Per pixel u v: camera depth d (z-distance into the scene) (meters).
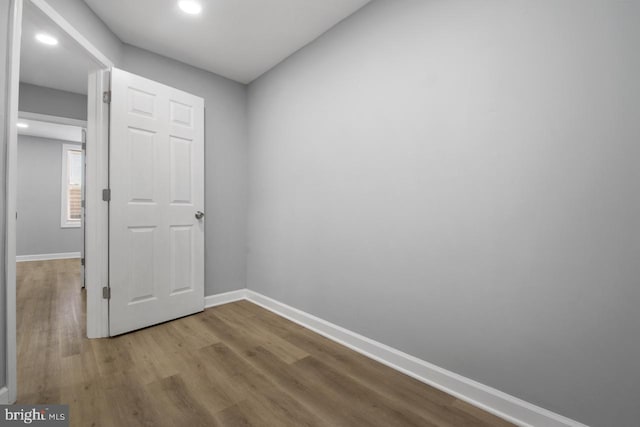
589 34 1.14
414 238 1.69
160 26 2.19
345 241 2.09
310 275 2.38
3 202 1.31
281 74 2.69
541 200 1.25
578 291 1.16
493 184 1.38
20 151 5.39
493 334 1.39
